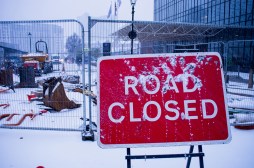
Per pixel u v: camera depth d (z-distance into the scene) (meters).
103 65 2.41
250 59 25.55
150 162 4.13
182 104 2.36
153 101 2.36
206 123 2.34
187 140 2.31
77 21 5.25
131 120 2.33
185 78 2.40
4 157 4.30
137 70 2.41
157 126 2.32
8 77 11.02
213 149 4.75
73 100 9.01
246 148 4.80
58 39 5.53
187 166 3.22
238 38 27.12
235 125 5.93
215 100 2.38
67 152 4.55
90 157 4.34
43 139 5.23
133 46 7.94
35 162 4.11
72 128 5.80
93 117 7.14
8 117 6.86
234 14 29.66
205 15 35.56
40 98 9.72
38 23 5.43
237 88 12.75
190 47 17.17
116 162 4.15
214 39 29.12
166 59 2.43
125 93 2.37
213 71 2.43
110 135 2.30
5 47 5.70
